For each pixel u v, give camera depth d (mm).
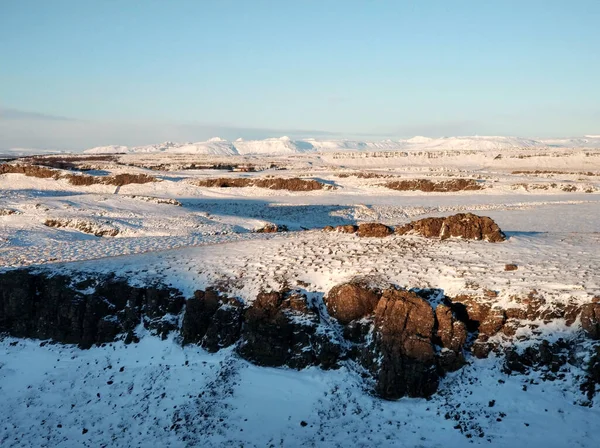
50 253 29969
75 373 19781
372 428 15453
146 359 19953
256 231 44750
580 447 13617
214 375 18406
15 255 29656
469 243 24016
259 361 19031
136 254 27188
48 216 44688
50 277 23094
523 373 16375
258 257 24297
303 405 16656
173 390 17953
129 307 21797
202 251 26406
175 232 41250
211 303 21031
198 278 22688
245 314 20141
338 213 58188
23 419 17562
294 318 19328
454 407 15805
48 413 17766
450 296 18984
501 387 16109
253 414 16484
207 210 58219
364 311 19109
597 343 15805
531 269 19938
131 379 18922
